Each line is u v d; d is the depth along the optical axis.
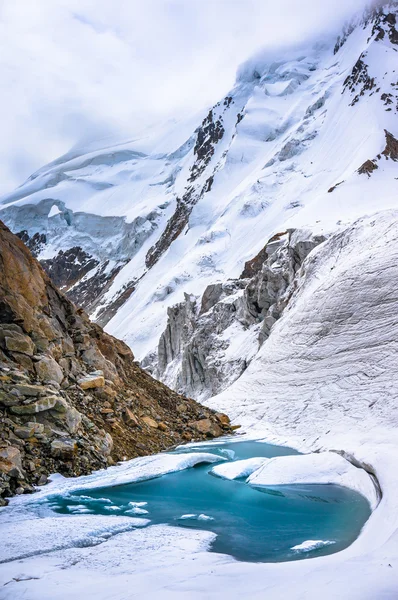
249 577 7.62
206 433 22.62
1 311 17.97
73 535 10.38
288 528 11.17
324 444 18.11
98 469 15.96
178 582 7.56
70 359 20.23
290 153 135.50
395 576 6.73
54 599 7.06
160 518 12.05
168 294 118.75
